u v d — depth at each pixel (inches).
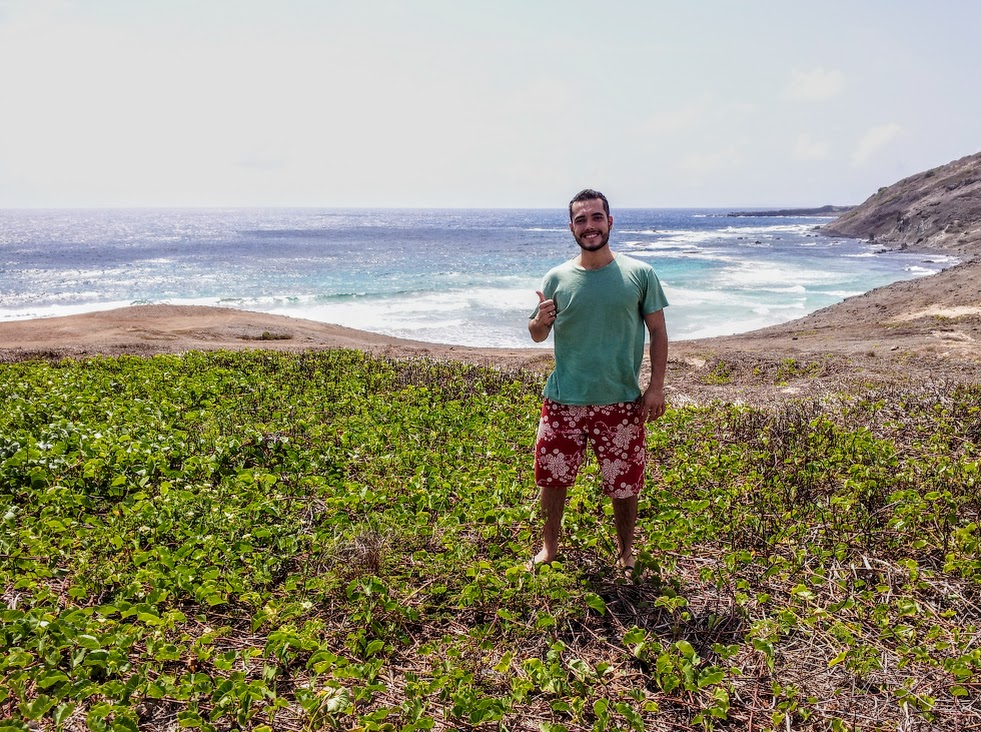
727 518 189.0
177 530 177.5
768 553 173.2
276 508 189.9
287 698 121.2
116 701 116.9
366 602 144.5
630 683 126.8
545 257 2089.1
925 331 601.3
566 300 152.5
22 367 422.0
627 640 129.3
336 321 915.4
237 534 175.3
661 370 154.5
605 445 157.2
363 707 119.9
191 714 110.1
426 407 325.1
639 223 5718.5
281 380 393.1
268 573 158.1
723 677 122.5
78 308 1072.2
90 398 311.0
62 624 126.9
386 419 302.2
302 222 6688.0
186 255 2196.1
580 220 147.9
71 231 4227.4
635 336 153.6
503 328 861.2
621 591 155.5
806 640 137.6
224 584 147.9
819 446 247.0
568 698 120.8
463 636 135.3
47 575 152.4
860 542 175.6
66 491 192.2
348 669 120.6
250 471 213.6
